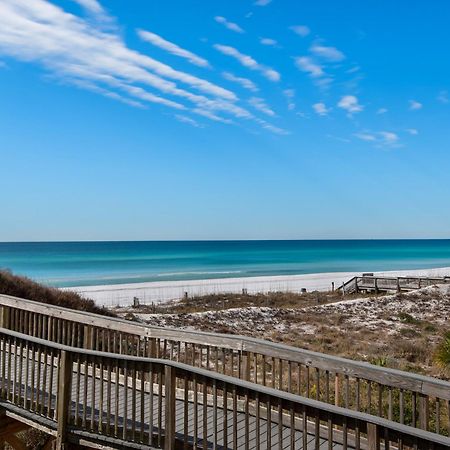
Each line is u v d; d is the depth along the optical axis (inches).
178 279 2229.3
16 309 347.9
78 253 4197.8
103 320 285.7
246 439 168.9
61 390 212.2
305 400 151.4
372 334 792.3
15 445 282.8
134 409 198.5
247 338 233.5
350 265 3228.3
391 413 185.3
